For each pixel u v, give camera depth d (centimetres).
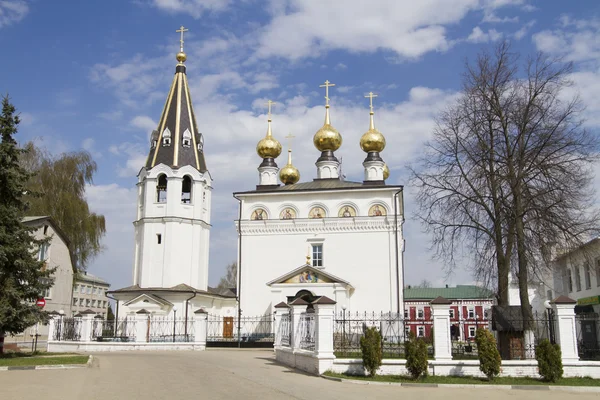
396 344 2284
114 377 1641
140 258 4547
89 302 8606
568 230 2317
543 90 2441
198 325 3434
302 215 4856
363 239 4675
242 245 4834
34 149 4425
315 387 1575
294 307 2230
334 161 5628
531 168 2358
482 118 2519
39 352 2620
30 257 2350
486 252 2508
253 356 2742
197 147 4838
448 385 1680
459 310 6656
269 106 5716
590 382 1723
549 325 1969
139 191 4738
